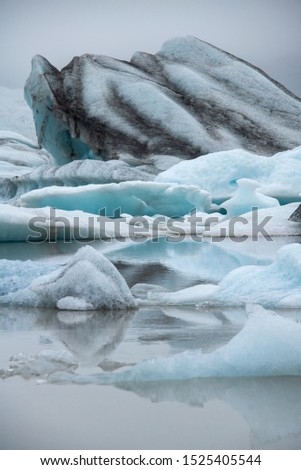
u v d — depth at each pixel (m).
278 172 60.47
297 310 14.02
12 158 100.38
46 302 15.04
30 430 6.66
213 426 6.78
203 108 81.12
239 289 15.59
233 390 7.96
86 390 7.98
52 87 81.75
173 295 15.58
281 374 8.65
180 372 8.52
